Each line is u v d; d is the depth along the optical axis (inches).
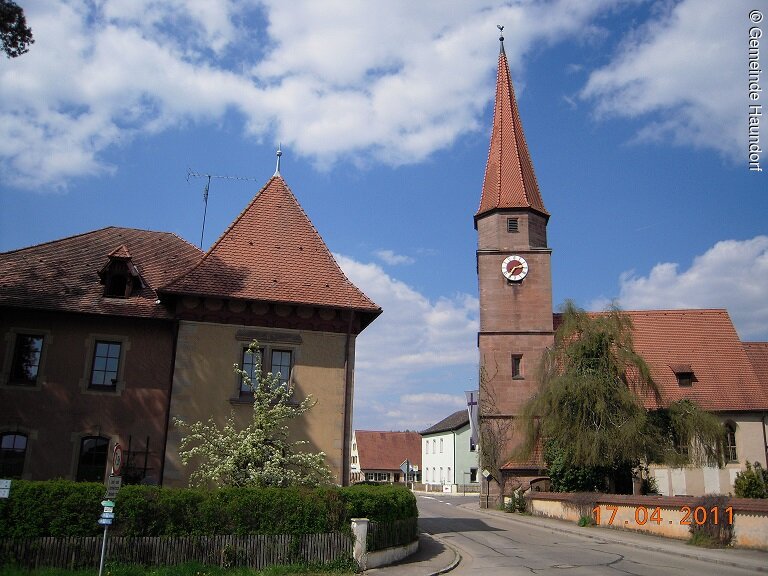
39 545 522.9
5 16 647.8
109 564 531.8
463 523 1162.6
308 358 826.8
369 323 896.9
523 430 1299.2
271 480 684.1
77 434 773.3
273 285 844.0
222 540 574.6
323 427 808.9
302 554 598.9
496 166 1763.0
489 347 1633.9
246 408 793.6
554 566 649.6
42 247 903.7
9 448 759.1
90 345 800.3
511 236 1686.8
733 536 782.5
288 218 953.5
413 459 3828.7
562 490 1323.8
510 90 1851.6
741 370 1641.2
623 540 866.1
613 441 1118.4
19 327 787.4
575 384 1169.4
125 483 764.0
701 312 1776.6
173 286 800.3
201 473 730.8
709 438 1191.6
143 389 800.3
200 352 800.9
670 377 1624.0
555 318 1674.5
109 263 836.0
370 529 639.1
